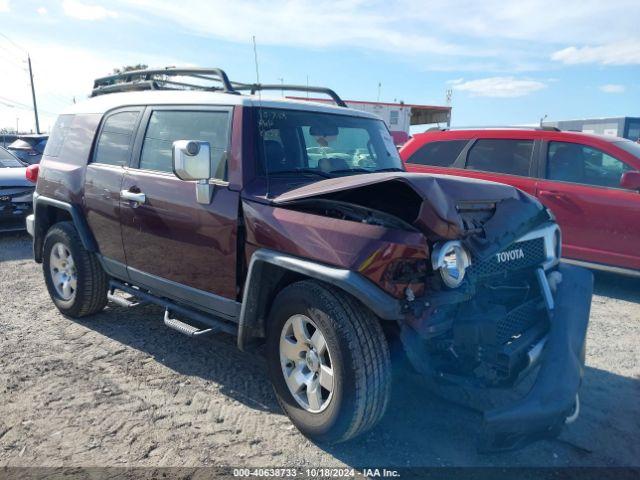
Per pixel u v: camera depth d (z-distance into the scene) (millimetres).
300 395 3303
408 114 25922
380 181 3012
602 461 3121
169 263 4109
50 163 5422
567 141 6891
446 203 2959
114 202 4508
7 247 8781
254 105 3828
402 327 2896
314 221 3154
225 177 3723
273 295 3582
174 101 4281
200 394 3801
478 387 2965
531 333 3176
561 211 6785
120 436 3271
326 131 4211
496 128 7496
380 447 3211
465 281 2998
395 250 2811
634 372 4320
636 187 6188
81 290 4980
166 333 4914
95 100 5332
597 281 7312
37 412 3527
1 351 4480
